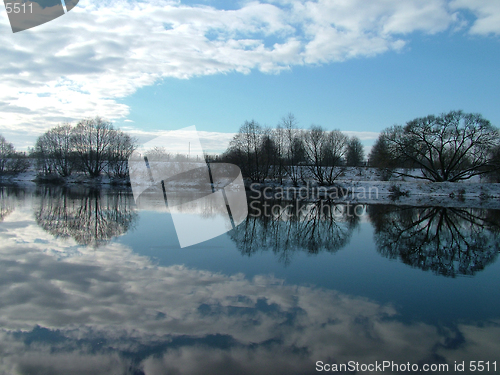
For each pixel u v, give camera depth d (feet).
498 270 30.48
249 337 17.19
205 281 25.55
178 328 17.99
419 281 27.02
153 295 22.50
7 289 23.17
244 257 32.94
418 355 15.96
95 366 14.57
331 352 15.98
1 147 185.26
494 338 17.74
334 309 21.04
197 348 16.07
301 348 16.26
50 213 60.59
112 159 155.33
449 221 63.16
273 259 32.60
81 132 165.99
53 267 28.14
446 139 128.47
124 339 16.80
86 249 34.30
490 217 70.33
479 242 43.52
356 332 18.03
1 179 179.83
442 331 18.44
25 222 50.42
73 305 20.71
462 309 21.47
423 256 35.47
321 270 29.43
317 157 138.21
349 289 24.76
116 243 36.94
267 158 142.10
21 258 30.78
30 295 22.16
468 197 116.98
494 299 23.21
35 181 173.88
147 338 16.94
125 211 62.54
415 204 95.91
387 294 23.91
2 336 16.98
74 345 16.19
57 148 171.53
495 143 121.60
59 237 39.91
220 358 15.29
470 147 126.31
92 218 54.65
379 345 16.75
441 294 24.13
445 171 138.10
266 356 15.53
